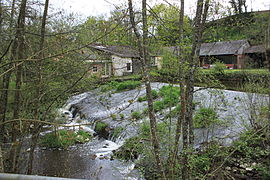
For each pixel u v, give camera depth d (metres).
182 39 3.46
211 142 5.26
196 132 6.55
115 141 8.42
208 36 4.05
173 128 4.92
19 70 4.54
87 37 4.37
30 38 5.04
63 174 6.34
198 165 4.55
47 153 7.84
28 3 4.49
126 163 6.08
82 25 4.36
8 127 5.88
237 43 27.28
